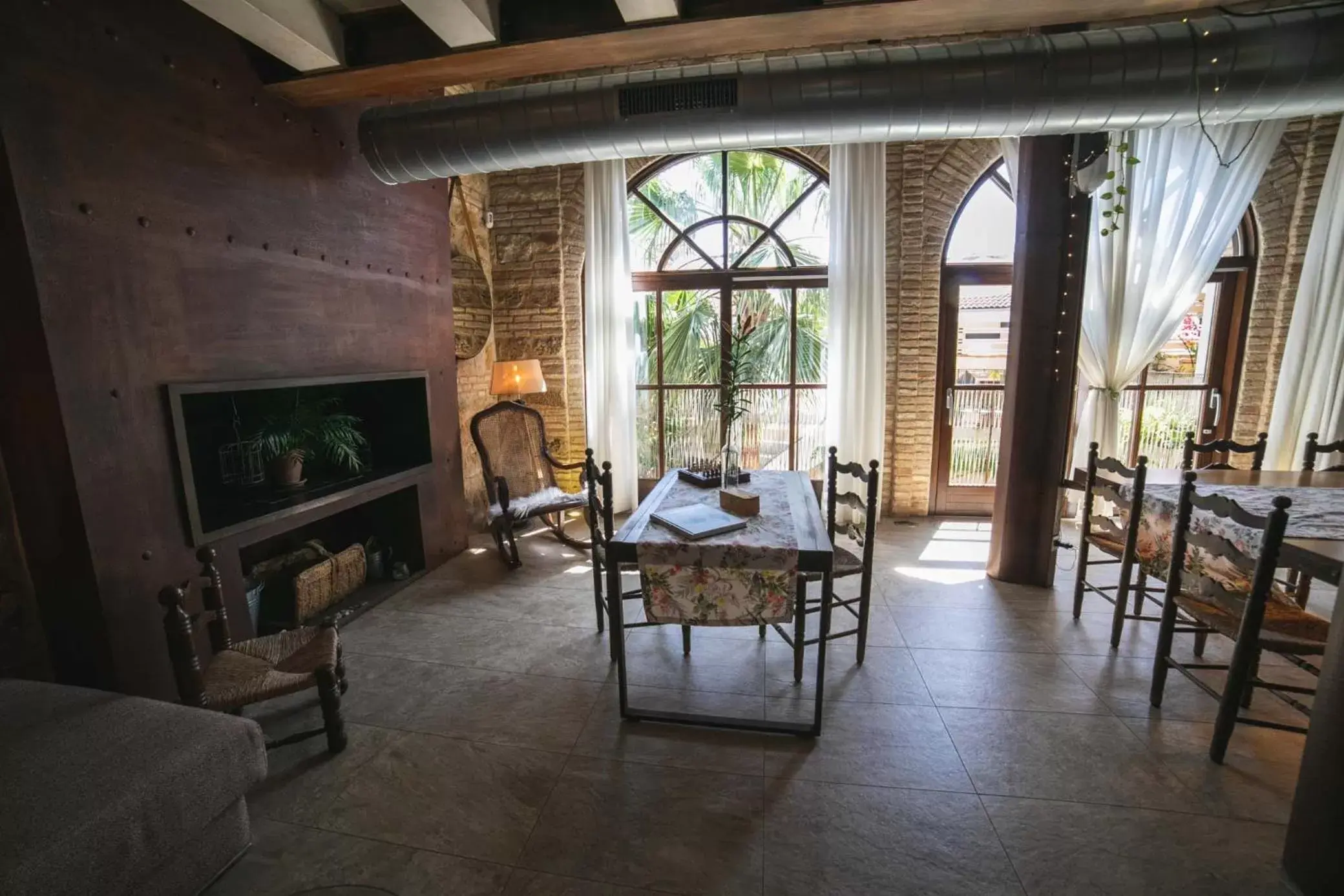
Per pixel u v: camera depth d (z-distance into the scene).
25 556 1.89
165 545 2.04
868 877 1.45
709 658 2.49
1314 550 1.66
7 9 1.59
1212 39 1.99
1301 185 3.50
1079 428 3.94
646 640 2.65
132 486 1.94
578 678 2.35
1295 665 2.10
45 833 1.14
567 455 4.62
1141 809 1.65
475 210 4.31
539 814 1.67
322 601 2.84
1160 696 2.10
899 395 4.14
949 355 4.14
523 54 2.22
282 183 2.43
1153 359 3.96
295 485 2.66
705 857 1.52
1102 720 2.04
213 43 2.15
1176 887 1.41
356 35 2.29
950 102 2.17
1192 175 3.46
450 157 2.59
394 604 3.04
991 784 1.75
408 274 3.21
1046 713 2.08
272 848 1.57
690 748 1.93
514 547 3.47
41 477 1.81
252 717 2.12
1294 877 1.39
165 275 2.00
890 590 3.12
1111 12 2.00
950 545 3.76
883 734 1.98
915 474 4.23
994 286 4.04
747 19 1.99
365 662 2.48
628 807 1.69
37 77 1.66
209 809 1.41
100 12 1.80
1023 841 1.55
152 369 1.98
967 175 3.86
